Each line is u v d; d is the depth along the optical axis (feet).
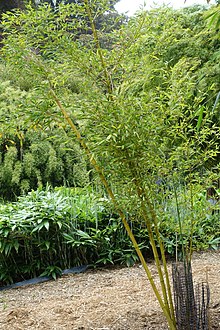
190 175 6.91
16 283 12.05
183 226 7.23
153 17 6.32
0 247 11.94
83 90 6.23
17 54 6.21
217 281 10.30
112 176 6.36
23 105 6.38
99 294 10.07
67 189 15.49
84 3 6.25
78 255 13.04
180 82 6.34
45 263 12.65
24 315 8.67
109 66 6.36
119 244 13.38
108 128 5.72
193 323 6.29
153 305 8.74
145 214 6.56
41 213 12.53
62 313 8.65
